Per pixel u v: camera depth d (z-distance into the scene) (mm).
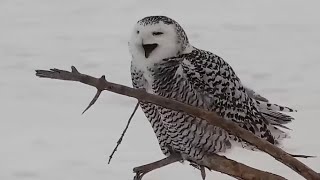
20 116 13508
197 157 8172
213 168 8125
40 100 14477
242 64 17391
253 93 8789
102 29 22453
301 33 20688
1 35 21531
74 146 11875
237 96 8281
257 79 15852
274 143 8531
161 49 7746
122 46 19891
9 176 10742
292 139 11344
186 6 25453
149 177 10320
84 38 21078
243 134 5879
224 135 8039
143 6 25781
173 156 8469
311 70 16531
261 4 25125
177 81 7914
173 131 8109
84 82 5578
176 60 7887
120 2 26547
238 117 8281
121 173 10703
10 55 18859
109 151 11602
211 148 8070
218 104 8141
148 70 7875
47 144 12000
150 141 12016
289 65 17047
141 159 11227
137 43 7762
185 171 10516
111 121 13047
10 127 12891
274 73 16328
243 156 10211
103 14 24781
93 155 11453
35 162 11250
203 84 8008
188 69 7918
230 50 19016
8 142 12141
